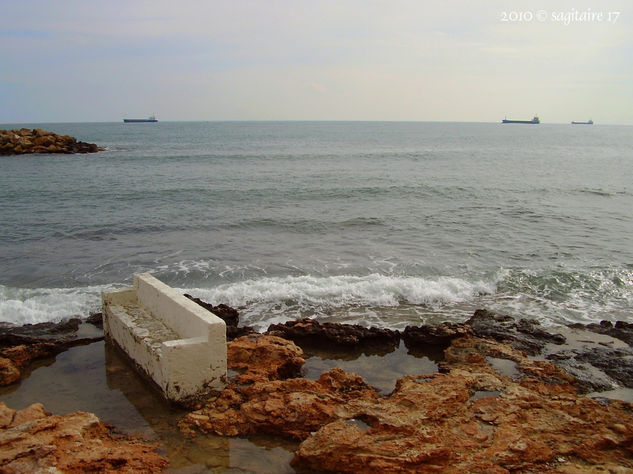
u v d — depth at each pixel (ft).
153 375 28.19
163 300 31.42
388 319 42.68
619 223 81.92
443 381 27.45
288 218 82.02
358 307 44.91
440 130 611.88
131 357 31.35
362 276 52.49
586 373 30.78
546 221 82.74
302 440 24.02
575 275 53.21
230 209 89.04
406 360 34.76
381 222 80.07
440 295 47.19
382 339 37.29
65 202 93.76
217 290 46.85
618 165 187.11
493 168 167.94
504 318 40.11
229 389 27.73
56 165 154.71
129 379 30.50
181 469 21.74
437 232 74.23
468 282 50.85
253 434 24.59
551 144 340.39
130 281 51.39
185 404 26.84
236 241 68.08
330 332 36.73
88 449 21.35
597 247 66.44
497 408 24.64
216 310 40.16
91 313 42.32
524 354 33.99
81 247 64.44
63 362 33.09
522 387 27.40
